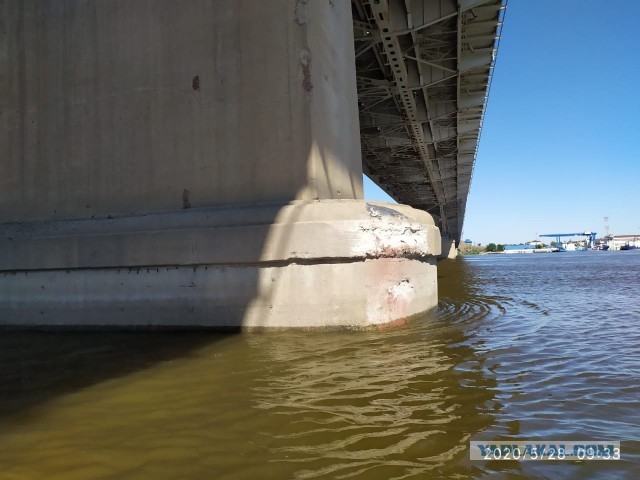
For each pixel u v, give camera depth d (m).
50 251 8.91
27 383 5.39
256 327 7.88
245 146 8.39
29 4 9.93
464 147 36.84
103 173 9.20
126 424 4.13
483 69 24.05
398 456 3.44
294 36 8.27
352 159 9.71
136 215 8.73
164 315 8.31
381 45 19.56
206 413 4.34
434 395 4.75
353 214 7.69
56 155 9.53
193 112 8.73
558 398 4.68
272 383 5.16
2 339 8.02
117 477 3.22
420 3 17.94
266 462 3.38
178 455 3.52
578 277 27.66
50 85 9.68
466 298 14.59
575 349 6.97
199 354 6.50
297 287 7.74
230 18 8.63
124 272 8.56
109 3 9.40
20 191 9.71
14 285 9.19
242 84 8.48
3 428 4.09
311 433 3.85
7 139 9.87
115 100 9.22
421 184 52.50
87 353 6.79
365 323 7.74
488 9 18.89
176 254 8.20
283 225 7.73
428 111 27.75
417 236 9.01
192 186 8.62
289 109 8.20
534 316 10.56
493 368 5.79
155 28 9.08
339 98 9.21
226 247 7.96
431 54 21.97
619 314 11.17
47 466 3.40
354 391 4.87
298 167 8.10
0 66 9.98
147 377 5.51
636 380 5.32
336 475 3.18
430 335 7.64
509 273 33.31
